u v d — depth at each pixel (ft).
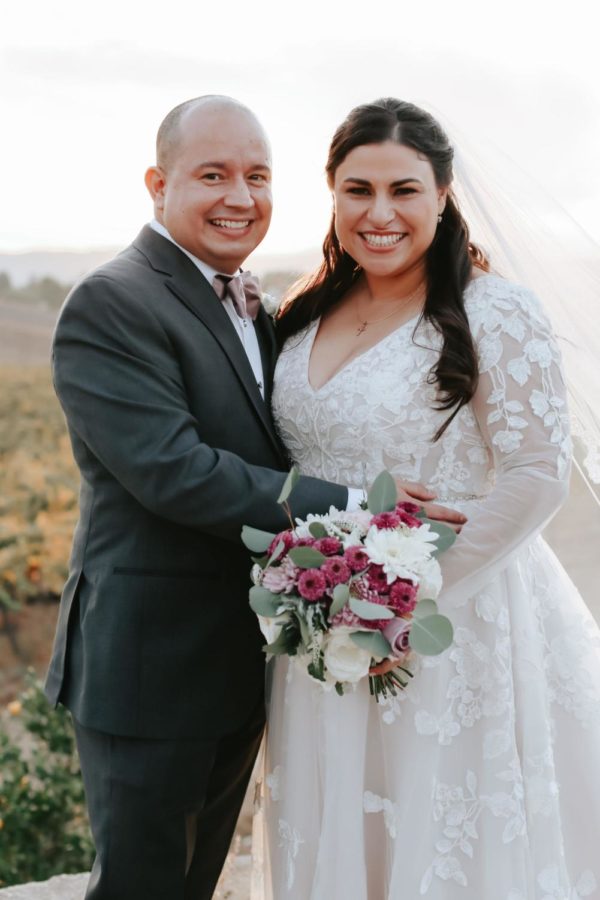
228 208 8.58
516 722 8.13
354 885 7.83
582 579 10.43
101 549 8.58
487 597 8.09
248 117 8.69
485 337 7.92
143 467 7.98
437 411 7.98
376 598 7.07
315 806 8.16
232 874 11.55
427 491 8.09
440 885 7.79
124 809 8.34
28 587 22.59
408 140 8.13
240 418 8.51
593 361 9.02
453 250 8.38
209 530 8.04
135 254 8.73
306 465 8.63
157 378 8.17
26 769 13.24
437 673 7.89
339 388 8.27
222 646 8.46
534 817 7.97
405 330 8.29
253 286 9.07
